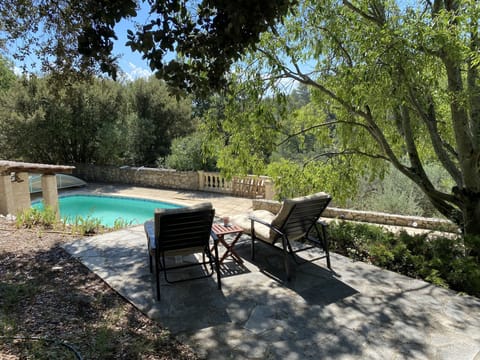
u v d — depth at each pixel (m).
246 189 12.07
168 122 19.05
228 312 3.26
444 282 3.84
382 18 4.68
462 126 4.63
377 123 5.72
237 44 2.51
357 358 2.58
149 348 2.66
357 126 5.74
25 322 2.89
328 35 4.74
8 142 14.57
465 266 3.94
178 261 4.52
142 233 5.82
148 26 2.41
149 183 14.62
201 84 2.71
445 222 6.61
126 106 17.97
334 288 3.75
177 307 3.34
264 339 2.83
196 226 3.60
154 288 3.74
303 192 5.56
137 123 17.38
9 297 3.34
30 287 3.60
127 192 13.17
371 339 2.81
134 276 4.04
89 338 2.73
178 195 12.53
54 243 5.21
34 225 6.11
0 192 6.95
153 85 18.56
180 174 13.71
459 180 5.13
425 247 4.68
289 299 3.51
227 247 4.43
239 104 4.84
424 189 5.39
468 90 4.09
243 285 3.83
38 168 7.02
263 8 2.32
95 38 2.40
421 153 6.25
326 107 5.95
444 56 3.85
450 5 4.29
